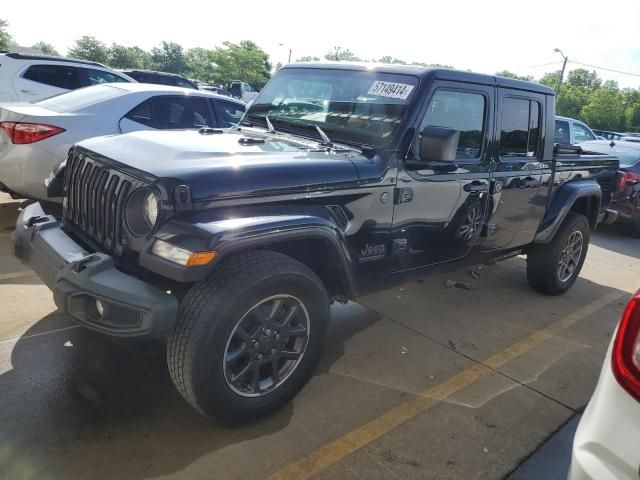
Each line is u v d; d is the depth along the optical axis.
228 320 2.39
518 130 4.13
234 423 2.65
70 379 2.97
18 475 2.26
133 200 2.51
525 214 4.41
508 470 2.61
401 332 4.05
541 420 3.05
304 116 3.68
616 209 8.41
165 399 2.87
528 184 4.29
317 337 2.85
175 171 2.43
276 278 2.51
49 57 8.42
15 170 5.15
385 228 3.22
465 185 3.64
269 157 2.81
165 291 2.47
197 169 2.47
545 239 4.71
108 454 2.43
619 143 9.23
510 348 3.96
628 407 1.61
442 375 3.47
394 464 2.57
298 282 2.62
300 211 2.71
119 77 9.25
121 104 5.67
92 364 3.13
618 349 1.70
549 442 2.85
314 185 2.78
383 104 3.33
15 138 5.08
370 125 3.29
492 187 3.90
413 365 3.56
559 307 4.96
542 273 5.01
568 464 2.68
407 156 3.20
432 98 3.31
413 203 3.31
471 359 3.73
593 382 3.55
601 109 73.31
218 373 2.45
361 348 3.73
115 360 3.20
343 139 3.36
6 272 4.38
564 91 79.44
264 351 2.65
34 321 3.58
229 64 58.88
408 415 2.98
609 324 4.64
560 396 3.34
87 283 2.34
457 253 3.90
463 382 3.40
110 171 2.71
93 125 5.41
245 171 2.56
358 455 2.61
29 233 2.86
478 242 4.04
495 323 4.41
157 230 2.37
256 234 2.43
